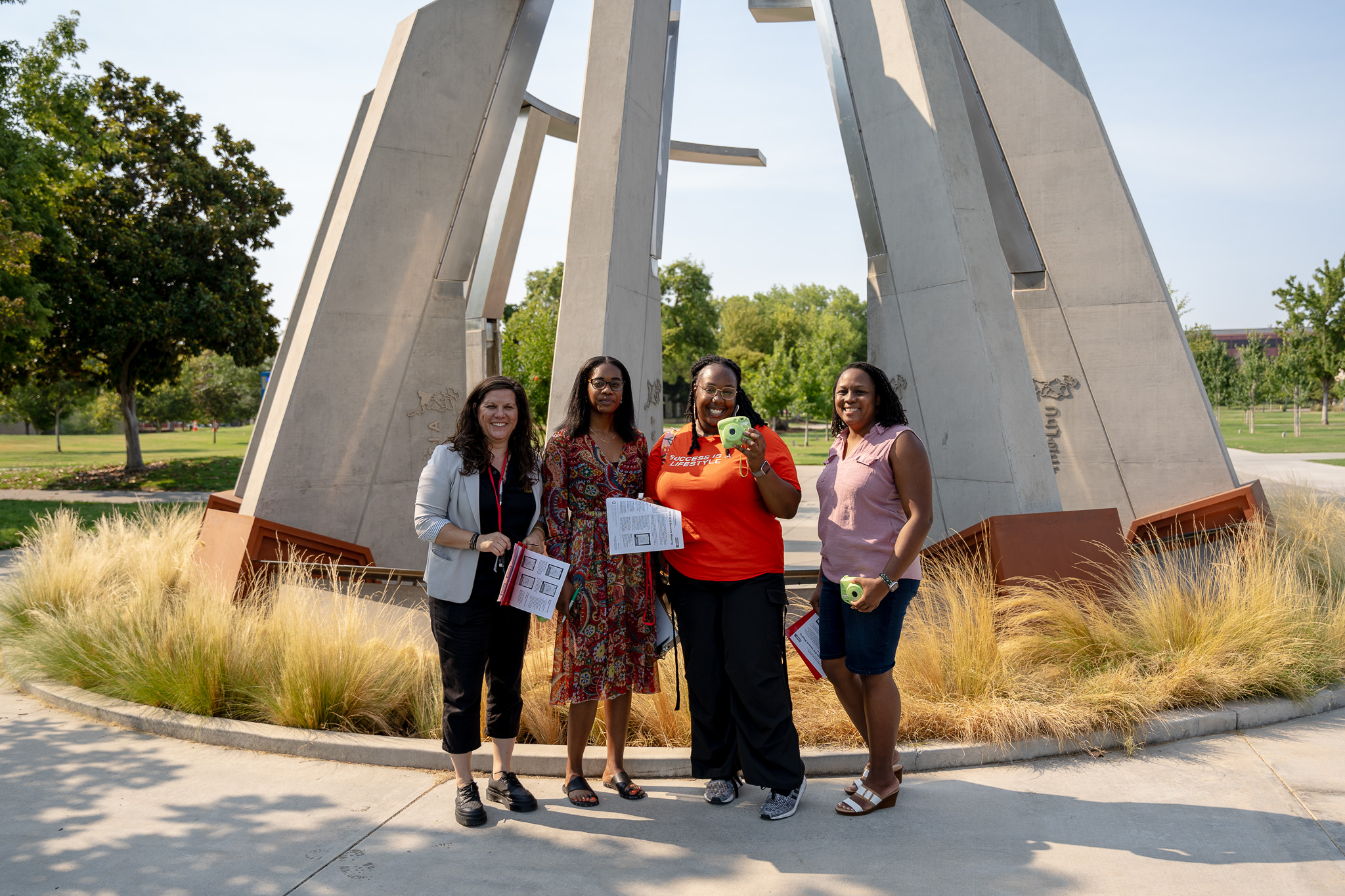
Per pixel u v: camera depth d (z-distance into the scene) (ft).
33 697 15.83
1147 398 24.12
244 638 14.97
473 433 10.91
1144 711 12.84
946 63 21.38
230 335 75.56
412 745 12.46
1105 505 24.47
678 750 12.32
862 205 22.95
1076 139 24.76
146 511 30.66
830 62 23.62
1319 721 13.41
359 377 23.31
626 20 21.17
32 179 52.29
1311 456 71.82
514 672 11.02
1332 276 111.04
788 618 17.29
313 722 13.37
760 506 10.57
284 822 10.45
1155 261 24.14
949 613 14.99
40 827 10.30
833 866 9.15
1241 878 8.66
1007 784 11.34
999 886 8.63
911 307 21.45
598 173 20.75
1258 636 14.69
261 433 27.48
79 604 19.70
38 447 157.89
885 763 10.50
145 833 10.13
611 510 10.46
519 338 84.89
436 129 24.09
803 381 124.88
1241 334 335.26
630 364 21.43
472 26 24.50
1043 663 14.60
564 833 10.09
